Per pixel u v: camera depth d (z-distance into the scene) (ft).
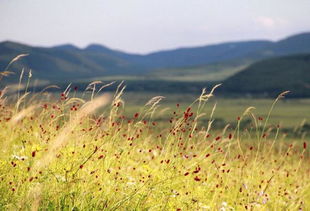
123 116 28.37
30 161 22.65
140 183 25.26
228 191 31.12
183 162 28.73
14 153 24.77
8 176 22.25
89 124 27.04
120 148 28.04
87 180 22.84
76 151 25.88
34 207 17.08
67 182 21.22
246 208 28.07
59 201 20.21
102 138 27.17
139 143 32.17
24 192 20.13
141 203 23.04
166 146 29.27
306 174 43.24
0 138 26.78
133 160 31.30
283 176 40.22
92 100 19.77
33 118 29.19
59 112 26.81
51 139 25.13
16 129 28.27
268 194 32.58
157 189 25.09
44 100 28.09
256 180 35.45
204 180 30.73
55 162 23.79
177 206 24.75
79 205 20.89
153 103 27.96
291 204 30.91
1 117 29.09
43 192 20.51
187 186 27.91
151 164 30.96
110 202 21.99
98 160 25.64
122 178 25.79
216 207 27.35
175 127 28.22
